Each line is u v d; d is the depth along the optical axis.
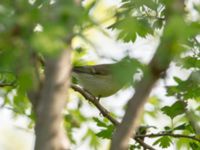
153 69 6.86
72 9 6.58
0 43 6.50
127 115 6.93
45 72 6.83
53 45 6.34
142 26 10.00
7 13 6.71
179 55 7.09
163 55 6.90
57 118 6.71
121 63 7.16
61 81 6.71
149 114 17.53
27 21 6.56
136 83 7.04
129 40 10.09
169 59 7.00
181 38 6.96
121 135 6.93
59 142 6.78
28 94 7.28
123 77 7.00
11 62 6.73
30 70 6.82
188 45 7.72
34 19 6.61
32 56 6.83
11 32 6.55
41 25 6.63
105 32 7.47
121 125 6.96
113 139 6.98
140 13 9.75
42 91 6.93
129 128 6.93
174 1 7.31
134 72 7.03
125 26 7.61
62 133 6.96
